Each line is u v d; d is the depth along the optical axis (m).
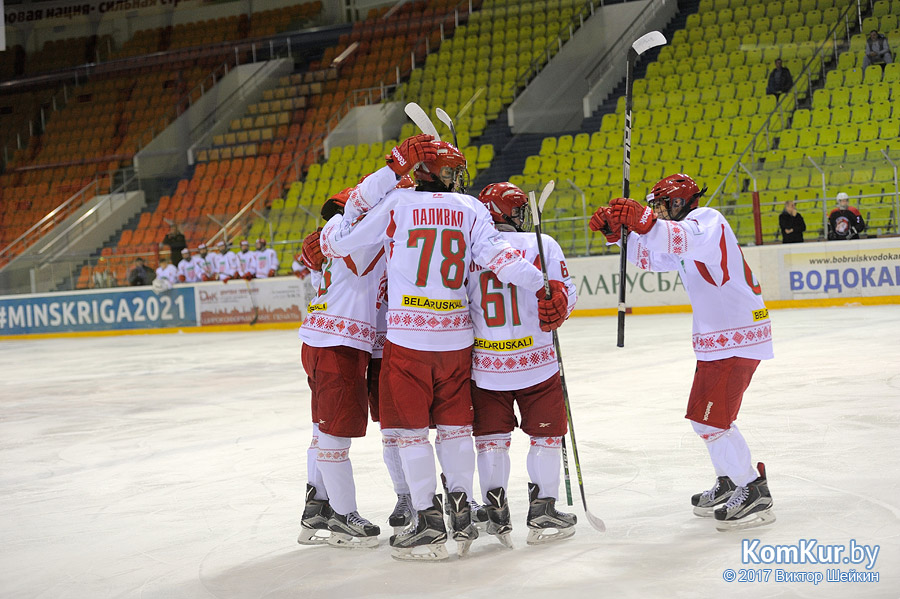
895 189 34.47
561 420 8.68
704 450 12.45
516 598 7.19
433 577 7.88
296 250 45.34
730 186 39.19
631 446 12.95
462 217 8.50
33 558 9.45
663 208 9.06
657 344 26.00
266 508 10.95
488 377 8.55
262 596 7.72
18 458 15.58
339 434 8.91
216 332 45.34
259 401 20.56
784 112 42.62
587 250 39.22
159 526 10.43
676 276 36.69
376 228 8.54
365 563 8.46
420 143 8.28
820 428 13.18
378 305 9.43
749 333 8.66
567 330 32.78
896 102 39.78
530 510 8.70
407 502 9.25
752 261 35.53
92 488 12.82
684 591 7.12
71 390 25.25
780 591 7.02
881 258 32.94
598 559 8.05
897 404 14.59
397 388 8.41
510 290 8.58
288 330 43.38
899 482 10.02
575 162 45.47
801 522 8.77
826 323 28.03
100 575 8.68
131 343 42.28
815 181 37.06
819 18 47.81
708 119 44.81
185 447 15.51
